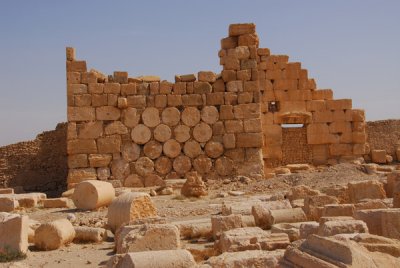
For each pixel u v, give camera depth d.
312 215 12.86
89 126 24.22
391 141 31.88
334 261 5.56
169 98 24.72
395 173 15.52
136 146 24.42
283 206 13.64
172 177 24.31
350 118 29.89
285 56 30.20
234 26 25.69
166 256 7.39
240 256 7.70
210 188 22.94
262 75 30.06
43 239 11.80
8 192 22.34
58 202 18.61
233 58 25.06
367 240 6.92
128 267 7.25
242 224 11.73
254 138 24.58
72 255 10.95
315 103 30.03
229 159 24.52
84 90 24.38
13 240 10.71
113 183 23.95
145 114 24.58
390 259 5.77
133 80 24.92
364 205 12.32
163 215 15.59
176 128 24.59
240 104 24.80
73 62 24.47
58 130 28.36
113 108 24.45
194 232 12.48
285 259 6.26
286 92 30.05
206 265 7.49
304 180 21.11
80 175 23.92
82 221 14.98
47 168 28.00
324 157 29.84
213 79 24.98
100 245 12.29
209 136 24.64
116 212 13.58
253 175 24.31
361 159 29.48
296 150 29.95
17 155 27.94
